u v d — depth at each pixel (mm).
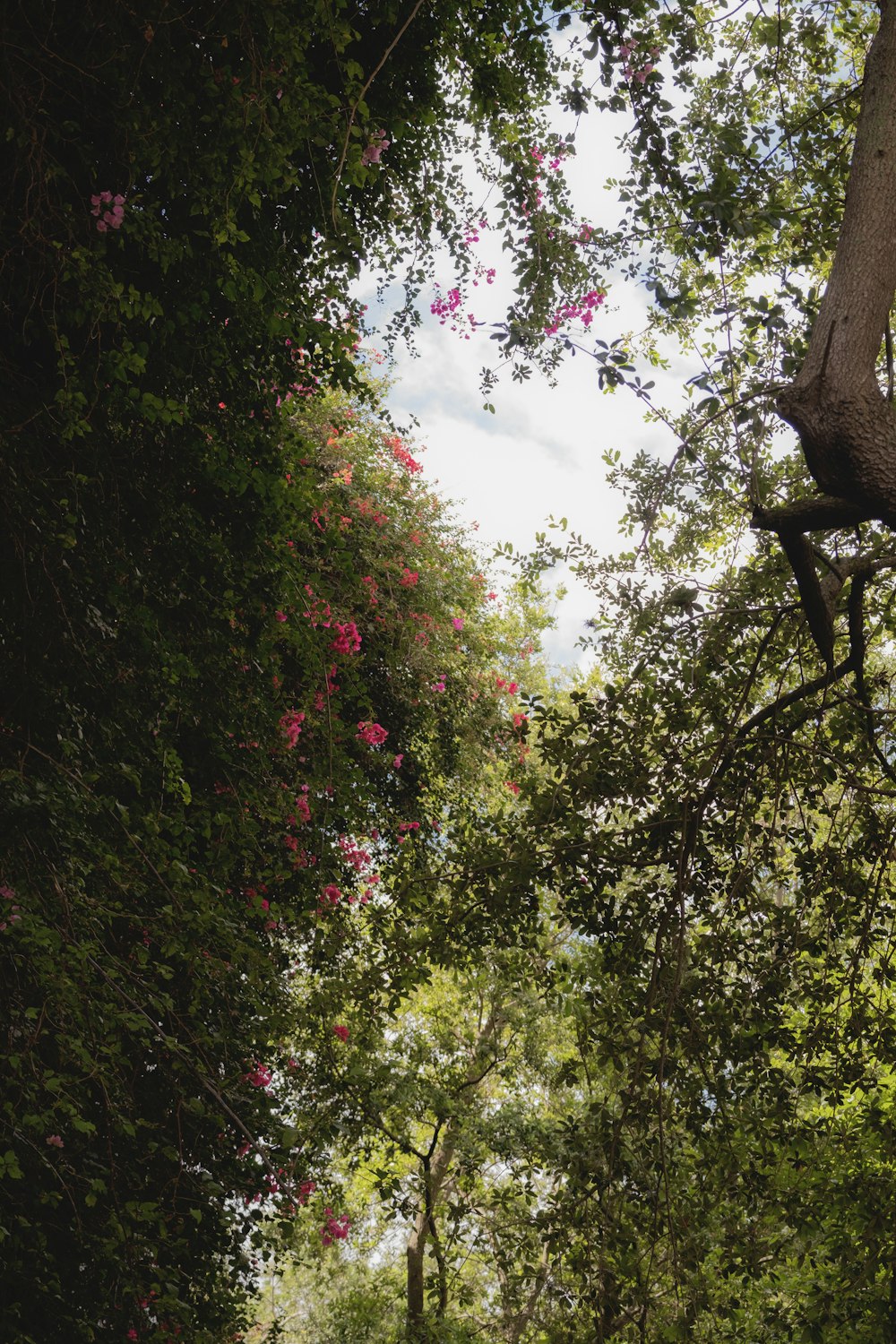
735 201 3504
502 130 4547
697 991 4344
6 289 3154
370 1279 13242
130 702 3482
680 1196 4391
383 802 6875
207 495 3922
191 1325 3334
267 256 3912
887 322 2945
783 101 4258
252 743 4316
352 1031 5441
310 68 3367
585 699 4355
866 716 4531
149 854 3281
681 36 3836
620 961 4445
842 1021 4590
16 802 2740
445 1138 10016
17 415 3166
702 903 4562
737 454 4102
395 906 4629
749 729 4285
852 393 2742
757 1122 4441
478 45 4227
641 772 4355
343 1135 5641
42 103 3061
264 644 4156
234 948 3533
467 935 4645
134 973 3297
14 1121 2748
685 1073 4332
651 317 4441
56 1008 2844
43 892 2926
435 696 7352
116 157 3139
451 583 7570
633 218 4125
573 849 4266
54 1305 2793
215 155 2887
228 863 3949
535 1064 10078
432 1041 10508
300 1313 14094
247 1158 4051
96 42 2930
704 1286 4203
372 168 3883
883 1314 5047
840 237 2973
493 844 4438
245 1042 4164
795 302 4129
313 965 5117
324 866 4496
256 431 3930
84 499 3426
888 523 2816
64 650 3172
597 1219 4230
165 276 3365
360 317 4418
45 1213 3102
